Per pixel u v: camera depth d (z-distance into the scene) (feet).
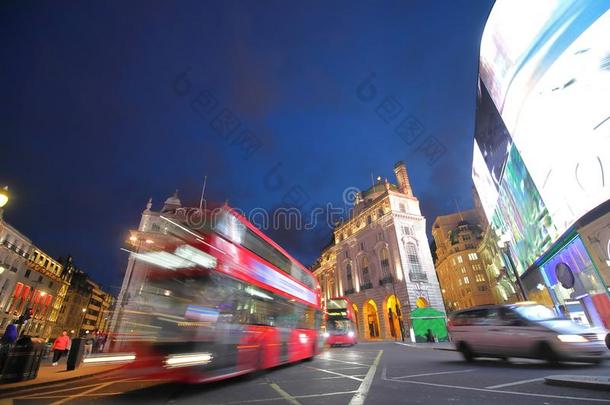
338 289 161.38
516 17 57.06
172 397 21.97
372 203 146.61
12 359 28.96
